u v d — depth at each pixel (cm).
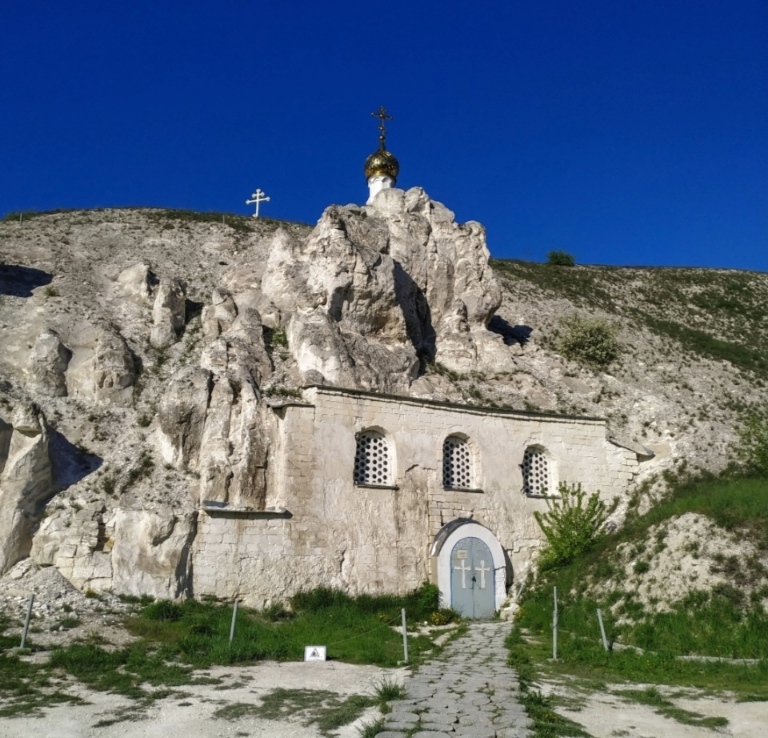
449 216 4128
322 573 2627
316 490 2698
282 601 2527
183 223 5309
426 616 2652
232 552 2503
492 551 2897
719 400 4072
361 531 2741
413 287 3778
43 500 2453
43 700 1378
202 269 4394
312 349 3084
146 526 2397
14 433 2453
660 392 4044
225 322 3469
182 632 2048
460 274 3972
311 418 2766
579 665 1883
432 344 3766
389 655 1975
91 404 2905
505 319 4697
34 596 2020
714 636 2062
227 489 2586
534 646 2144
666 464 3353
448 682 1575
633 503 3186
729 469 3306
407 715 1286
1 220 4841
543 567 2920
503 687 1520
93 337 3206
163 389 3056
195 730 1229
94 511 2442
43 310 3306
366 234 3703
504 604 2839
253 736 1203
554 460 3216
